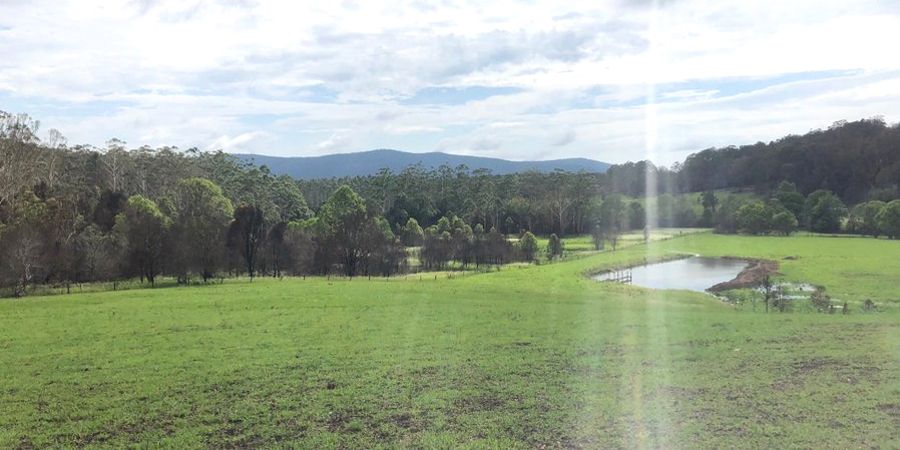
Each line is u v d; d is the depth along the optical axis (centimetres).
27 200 7575
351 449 1495
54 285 6538
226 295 4962
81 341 2964
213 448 1545
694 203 18625
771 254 10150
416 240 11531
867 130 18512
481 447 1473
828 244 11425
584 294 5134
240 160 15612
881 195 15112
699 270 8738
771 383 1945
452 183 18000
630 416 1669
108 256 7088
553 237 11044
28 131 9100
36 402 1961
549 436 1538
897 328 2923
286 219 13038
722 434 1504
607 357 2417
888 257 8919
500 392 1942
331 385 2081
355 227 8650
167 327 3347
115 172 11550
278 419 1742
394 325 3328
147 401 1952
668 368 2195
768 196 17288
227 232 7869
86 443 1602
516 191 17688
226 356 2567
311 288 5525
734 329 2992
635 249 11819
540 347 2653
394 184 17238
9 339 3036
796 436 1470
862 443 1414
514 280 6794
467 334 3016
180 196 9294
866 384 1894
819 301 4328
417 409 1791
